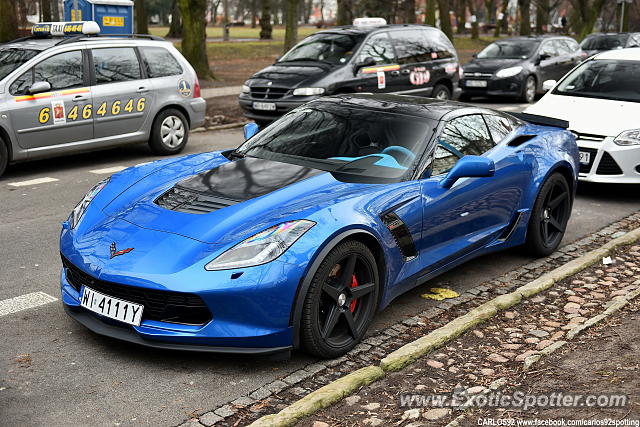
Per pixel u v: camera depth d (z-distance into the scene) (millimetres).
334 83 11750
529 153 5586
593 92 8758
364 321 4070
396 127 4852
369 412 3287
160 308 3629
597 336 4113
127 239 3865
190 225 3865
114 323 3789
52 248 5879
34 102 8586
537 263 5832
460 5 60469
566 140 6090
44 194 7793
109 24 13359
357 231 3877
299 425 3150
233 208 3988
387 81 12609
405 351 3885
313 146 4781
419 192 4457
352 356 3990
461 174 4566
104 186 4625
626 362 3680
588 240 6531
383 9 40062
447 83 14102
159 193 4312
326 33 12969
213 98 16828
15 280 5094
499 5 79188
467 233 5004
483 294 5090
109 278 3658
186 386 3580
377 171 4504
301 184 4266
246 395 3508
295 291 3621
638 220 7285
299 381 3668
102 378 3637
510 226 5508
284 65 12391
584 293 5074
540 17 48719
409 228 4359
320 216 3814
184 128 10367
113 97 9359
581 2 38625
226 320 3584
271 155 4793
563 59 18578
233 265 3568
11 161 8555
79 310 4012
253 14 81062
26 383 3562
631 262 5828
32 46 8977
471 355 3967
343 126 4918
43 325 4289
